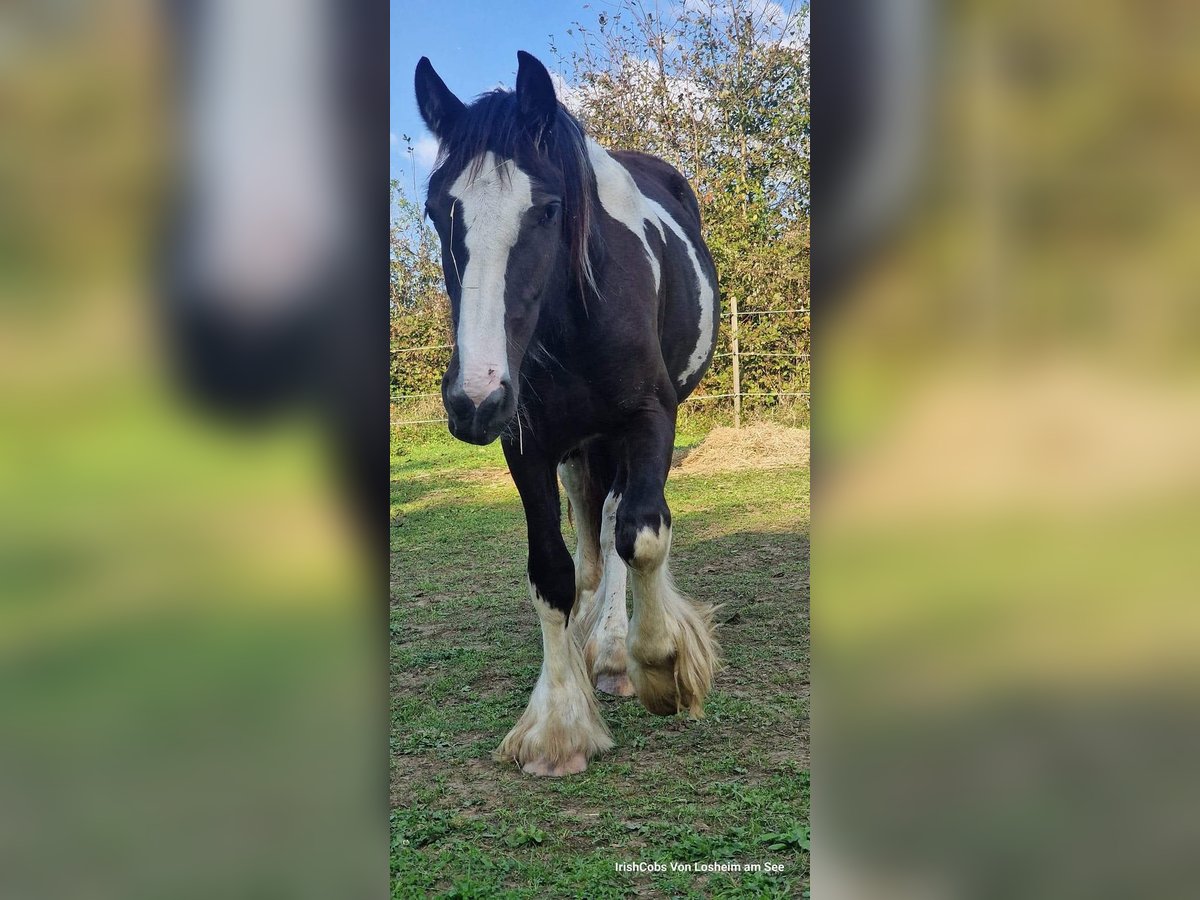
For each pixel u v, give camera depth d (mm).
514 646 3555
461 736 2719
